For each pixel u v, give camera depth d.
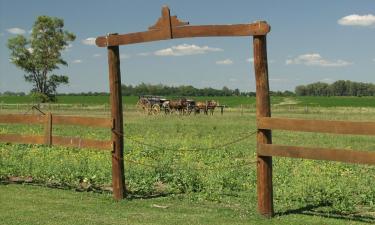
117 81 10.82
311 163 16.02
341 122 8.41
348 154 8.38
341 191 11.14
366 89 174.38
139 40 10.25
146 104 54.34
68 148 18.16
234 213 9.55
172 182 12.28
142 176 12.86
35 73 77.44
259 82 9.13
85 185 12.26
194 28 9.61
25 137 12.05
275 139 26.73
